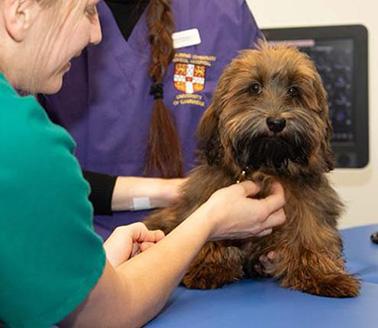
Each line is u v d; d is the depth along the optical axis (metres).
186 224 1.30
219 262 1.58
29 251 0.91
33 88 1.10
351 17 3.03
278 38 2.41
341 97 2.40
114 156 2.07
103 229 2.03
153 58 2.04
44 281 0.93
